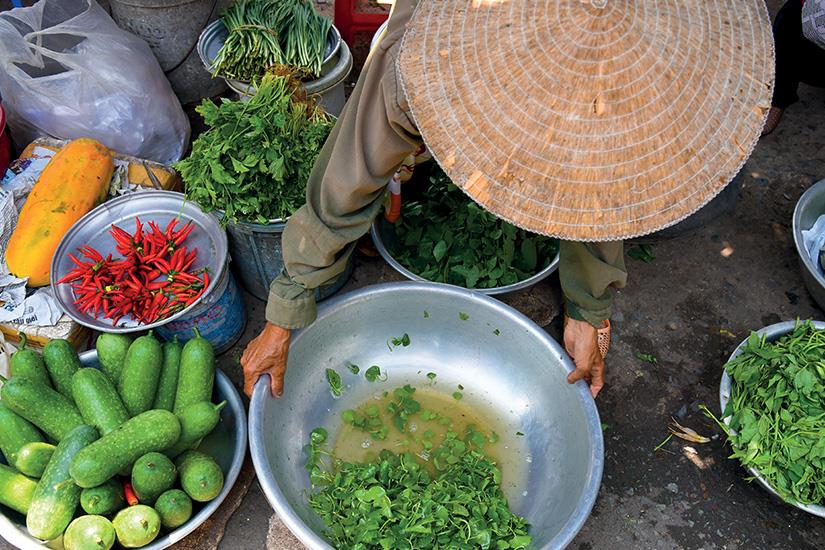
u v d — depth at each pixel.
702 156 1.21
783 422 2.11
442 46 1.21
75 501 1.81
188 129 3.12
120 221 2.48
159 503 1.81
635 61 1.12
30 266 2.37
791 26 3.00
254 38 2.75
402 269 2.47
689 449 2.40
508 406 2.33
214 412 1.94
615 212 1.20
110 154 2.63
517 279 2.54
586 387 2.05
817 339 2.26
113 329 2.15
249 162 2.10
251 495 2.23
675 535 2.22
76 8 2.87
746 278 2.90
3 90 2.78
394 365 2.43
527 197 1.19
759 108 1.24
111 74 2.74
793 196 3.20
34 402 1.93
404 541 1.82
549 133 1.15
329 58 2.92
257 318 2.68
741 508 2.28
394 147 1.50
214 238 2.43
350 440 2.26
